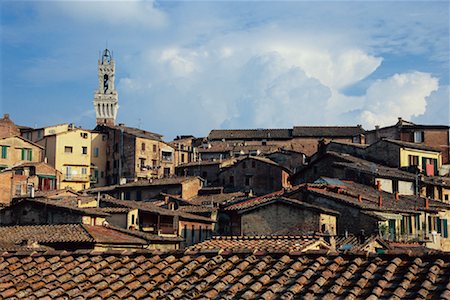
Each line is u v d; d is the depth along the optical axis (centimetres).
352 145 9238
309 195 5388
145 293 1230
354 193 6122
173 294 1201
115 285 1270
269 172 9912
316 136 13150
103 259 1412
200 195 9375
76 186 11544
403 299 1071
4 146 10512
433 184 7856
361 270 1196
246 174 10081
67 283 1307
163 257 1388
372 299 1076
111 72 16338
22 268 1412
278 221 4800
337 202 5253
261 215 4866
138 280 1288
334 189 5984
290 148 13088
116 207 6488
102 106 16112
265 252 1329
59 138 11556
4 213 5562
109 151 12362
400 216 5569
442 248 6544
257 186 9962
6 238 4522
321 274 1193
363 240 3984
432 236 6147
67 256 1452
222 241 3162
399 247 4409
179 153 12781
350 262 1234
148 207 6706
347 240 4091
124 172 12012
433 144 10294
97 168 12200
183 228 6512
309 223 4684
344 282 1160
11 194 8612
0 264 1441
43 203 5428
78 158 11719
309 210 4700
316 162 8262
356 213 5150
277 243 2938
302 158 10975
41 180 9975
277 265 1257
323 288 1150
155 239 5197
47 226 4831
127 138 12094
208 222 6938
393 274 1166
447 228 6688
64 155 11581
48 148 11600
